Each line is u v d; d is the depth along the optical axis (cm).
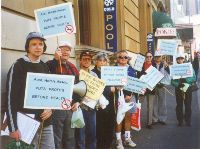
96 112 493
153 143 563
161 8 2203
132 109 531
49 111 317
